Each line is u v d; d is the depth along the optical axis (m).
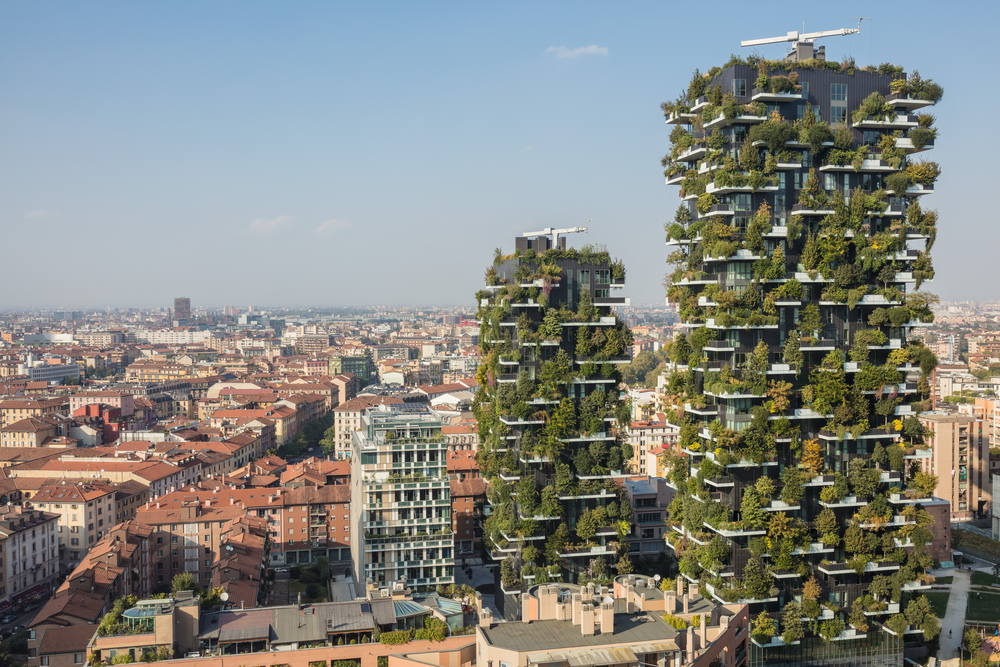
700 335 148.50
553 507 166.38
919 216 147.50
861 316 149.75
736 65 147.00
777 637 140.75
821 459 143.38
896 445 146.50
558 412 169.25
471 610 146.25
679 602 117.81
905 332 151.88
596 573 163.50
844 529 147.12
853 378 146.88
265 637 118.50
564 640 101.56
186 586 149.88
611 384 176.12
